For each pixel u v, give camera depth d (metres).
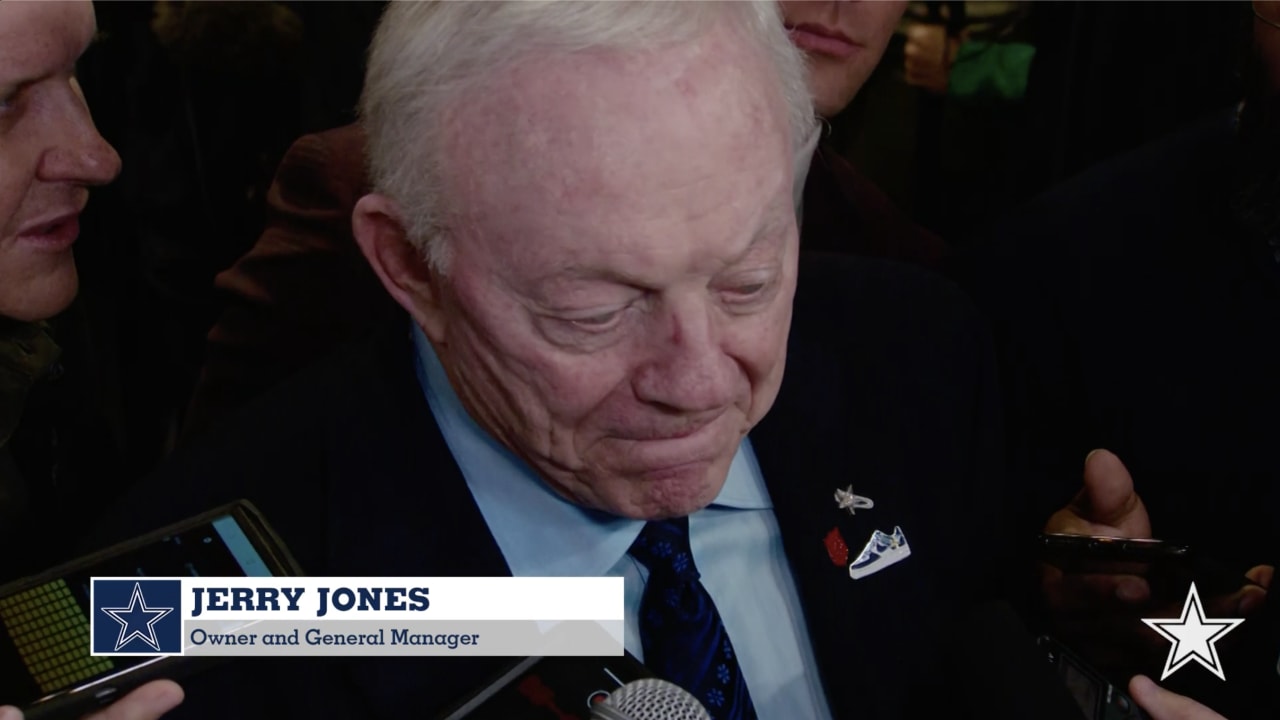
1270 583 1.09
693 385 0.82
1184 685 1.17
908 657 1.16
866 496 1.17
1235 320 1.37
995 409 1.33
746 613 1.12
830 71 1.59
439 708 1.00
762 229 0.79
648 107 0.73
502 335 0.82
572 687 0.89
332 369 1.17
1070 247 1.49
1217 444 1.38
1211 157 1.42
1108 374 1.45
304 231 1.58
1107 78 2.04
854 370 1.25
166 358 2.61
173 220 2.53
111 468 1.63
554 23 0.72
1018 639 0.99
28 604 0.90
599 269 0.76
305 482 1.07
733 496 1.12
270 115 2.48
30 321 1.23
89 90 2.43
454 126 0.76
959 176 2.48
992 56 2.26
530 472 1.03
